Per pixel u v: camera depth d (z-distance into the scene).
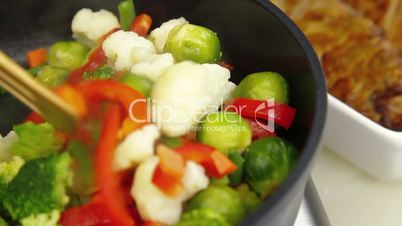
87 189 0.37
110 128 0.36
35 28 0.51
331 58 0.52
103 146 0.35
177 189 0.36
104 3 0.50
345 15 0.54
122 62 0.43
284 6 0.55
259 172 0.38
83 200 0.38
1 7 0.49
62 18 0.50
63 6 0.50
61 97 0.35
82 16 0.49
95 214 0.36
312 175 0.51
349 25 0.53
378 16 0.53
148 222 0.36
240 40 0.44
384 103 0.50
